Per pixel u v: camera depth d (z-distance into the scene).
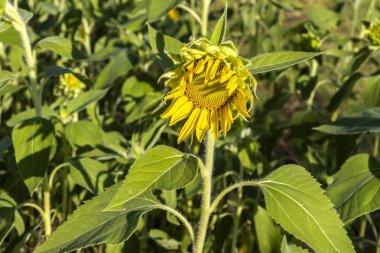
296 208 0.91
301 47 1.83
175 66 0.89
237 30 2.63
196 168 0.87
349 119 1.23
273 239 1.43
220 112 0.88
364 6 2.29
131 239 1.28
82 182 1.28
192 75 0.86
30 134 1.22
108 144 1.45
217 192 1.53
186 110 0.89
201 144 1.73
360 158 1.15
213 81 0.86
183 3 1.98
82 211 0.99
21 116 1.51
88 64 2.16
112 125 1.81
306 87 1.85
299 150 1.88
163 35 0.98
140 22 1.85
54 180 1.69
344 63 2.05
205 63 0.85
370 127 1.16
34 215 1.87
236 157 1.72
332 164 1.74
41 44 1.30
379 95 1.51
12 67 1.94
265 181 0.94
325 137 1.80
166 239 1.56
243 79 0.84
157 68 2.10
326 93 2.88
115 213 0.99
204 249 1.52
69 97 1.72
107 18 2.32
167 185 0.86
